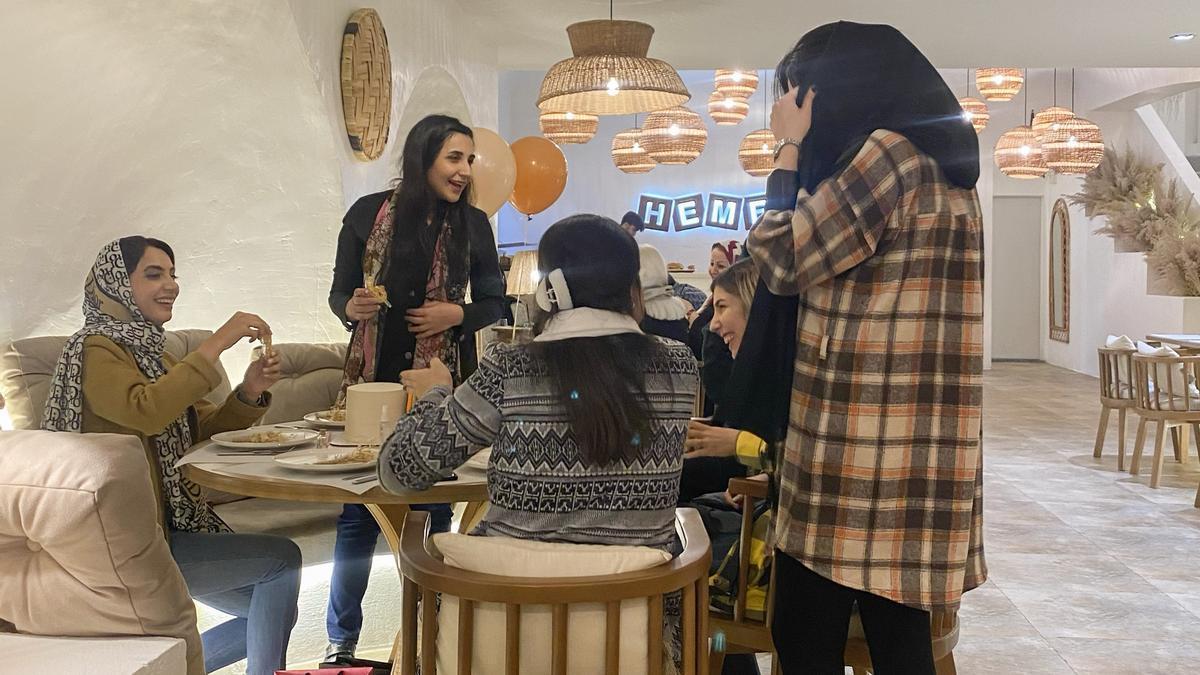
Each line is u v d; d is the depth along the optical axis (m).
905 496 1.78
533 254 5.70
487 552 1.58
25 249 3.44
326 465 2.18
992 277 14.55
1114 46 7.25
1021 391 11.12
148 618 1.70
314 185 4.21
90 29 3.14
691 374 1.78
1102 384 6.93
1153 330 10.80
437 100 5.91
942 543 1.77
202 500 2.67
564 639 1.52
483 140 5.23
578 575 1.55
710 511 2.58
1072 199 11.81
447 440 1.70
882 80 1.82
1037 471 6.56
